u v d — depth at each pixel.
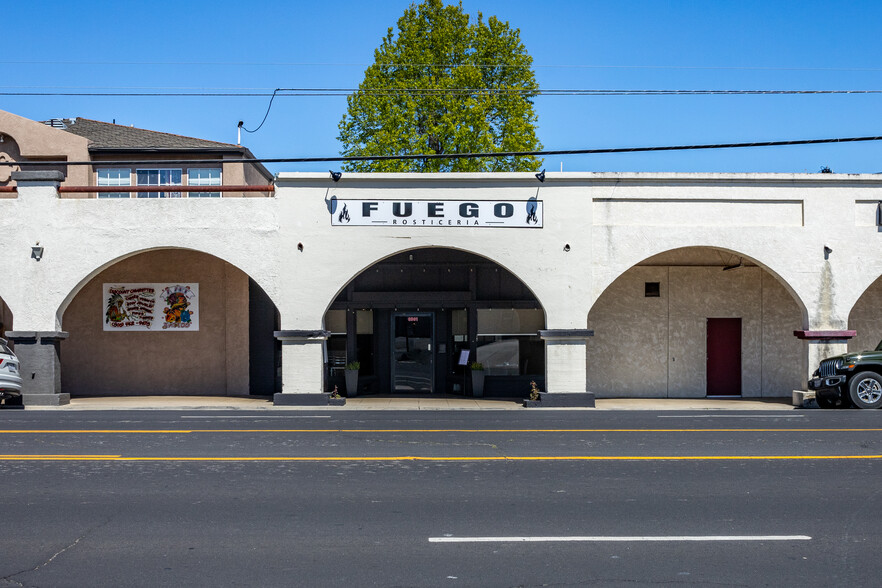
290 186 20.64
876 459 11.36
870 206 21.08
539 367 23.52
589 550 7.08
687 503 8.73
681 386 23.41
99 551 7.04
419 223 20.56
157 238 20.56
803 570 6.58
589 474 10.27
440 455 11.67
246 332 23.61
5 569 6.57
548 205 20.64
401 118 31.16
